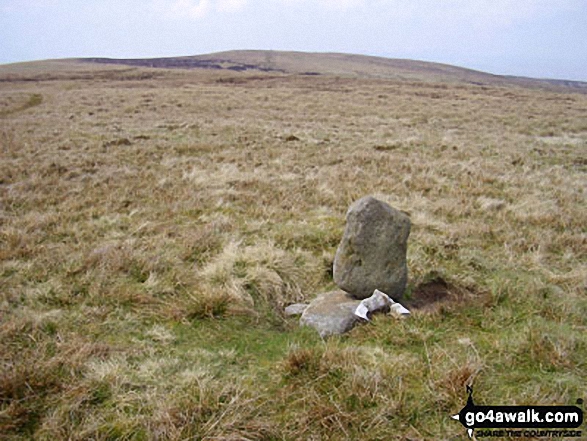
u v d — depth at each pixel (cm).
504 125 2272
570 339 402
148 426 310
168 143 1538
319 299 521
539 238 705
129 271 574
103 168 1149
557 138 1912
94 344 404
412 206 873
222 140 1638
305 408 332
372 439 304
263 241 684
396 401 331
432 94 3912
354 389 342
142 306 495
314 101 3269
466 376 351
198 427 309
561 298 513
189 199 894
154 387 353
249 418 322
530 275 589
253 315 495
